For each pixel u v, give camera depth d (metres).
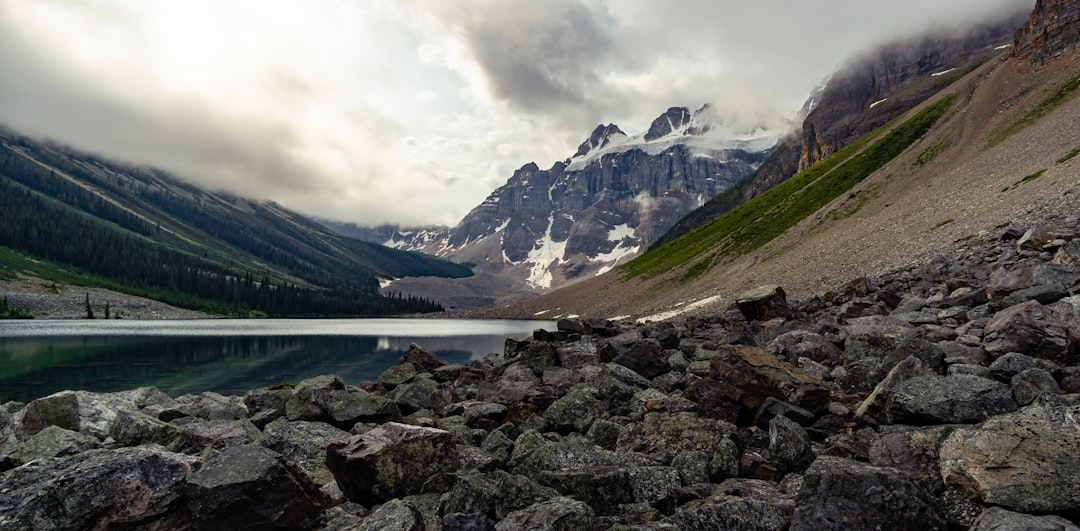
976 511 7.16
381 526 8.42
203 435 14.10
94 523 8.52
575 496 9.30
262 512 8.62
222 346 90.50
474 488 9.48
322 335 124.69
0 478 9.61
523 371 22.02
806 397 12.40
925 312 20.28
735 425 12.05
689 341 25.84
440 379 26.41
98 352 77.00
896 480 7.29
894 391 10.43
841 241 85.56
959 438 7.91
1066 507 6.51
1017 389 9.47
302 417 16.33
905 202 89.62
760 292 34.94
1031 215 38.03
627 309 131.00
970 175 80.44
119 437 15.00
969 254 34.72
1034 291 17.03
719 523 7.79
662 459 10.95
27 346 84.88
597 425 12.95
